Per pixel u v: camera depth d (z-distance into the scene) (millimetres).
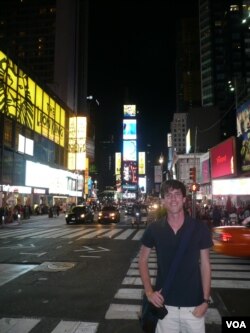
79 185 83688
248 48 121562
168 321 3021
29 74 53875
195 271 3061
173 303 2998
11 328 5680
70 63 107188
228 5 124438
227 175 38094
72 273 9977
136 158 180625
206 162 49969
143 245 3250
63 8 108875
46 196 62906
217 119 80062
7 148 45531
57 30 107812
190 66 174000
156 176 59219
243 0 123812
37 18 117062
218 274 9844
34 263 11516
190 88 171625
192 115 81375
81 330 5590
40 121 58906
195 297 3010
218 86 120750
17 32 117312
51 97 65312
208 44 125250
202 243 3104
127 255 13320
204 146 78750
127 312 6469
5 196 44719
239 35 122125
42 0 117500
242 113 37938
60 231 24609
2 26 118250
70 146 75750
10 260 12055
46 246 15930
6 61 45562
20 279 9195
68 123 76688
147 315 3057
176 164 79250
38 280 9086
